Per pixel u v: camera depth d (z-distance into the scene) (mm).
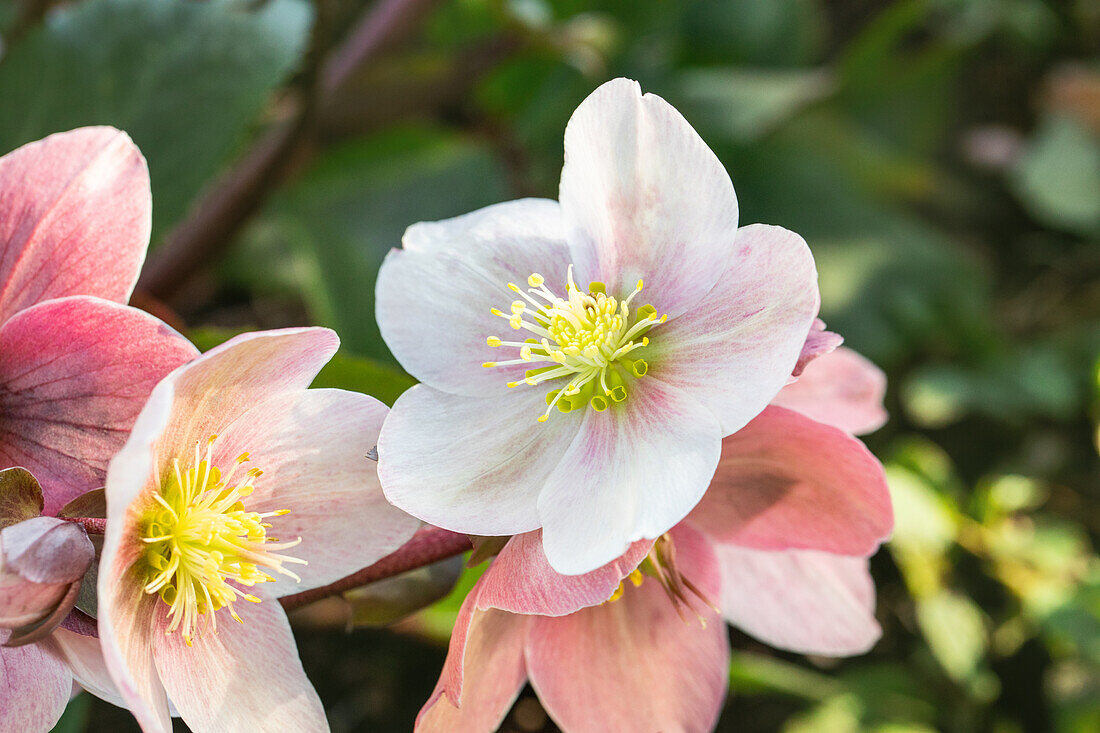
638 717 367
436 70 654
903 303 844
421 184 697
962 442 859
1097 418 829
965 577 779
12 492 320
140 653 323
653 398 335
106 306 322
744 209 843
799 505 357
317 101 514
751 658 719
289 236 571
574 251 344
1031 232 1002
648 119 332
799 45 852
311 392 333
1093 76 988
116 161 337
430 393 341
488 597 327
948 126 989
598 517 328
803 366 326
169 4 446
